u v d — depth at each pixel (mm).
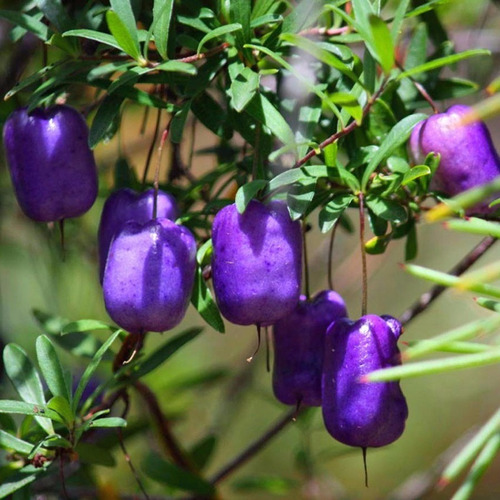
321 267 777
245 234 532
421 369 503
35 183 552
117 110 550
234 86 540
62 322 604
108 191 651
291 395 550
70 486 625
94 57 556
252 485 674
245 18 546
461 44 669
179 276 537
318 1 549
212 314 549
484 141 553
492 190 493
